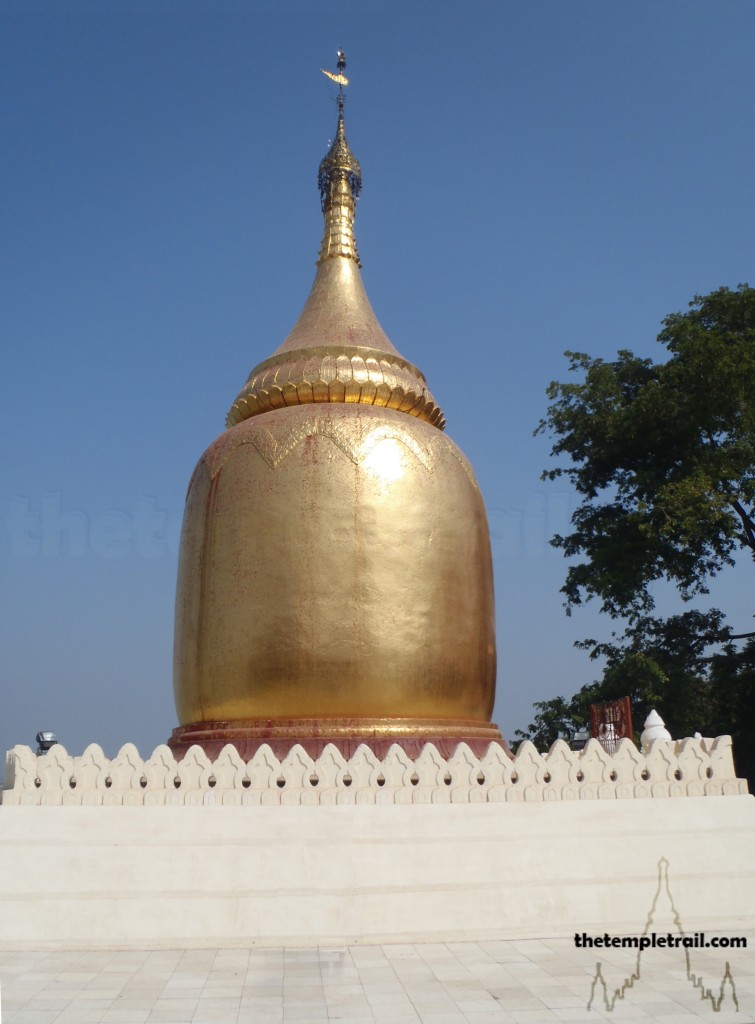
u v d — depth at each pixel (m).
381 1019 8.72
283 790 13.34
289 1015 8.85
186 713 17.27
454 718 16.58
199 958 11.19
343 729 15.28
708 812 13.90
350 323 20.53
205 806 13.05
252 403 19.22
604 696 31.33
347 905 12.24
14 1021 8.66
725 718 33.22
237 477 17.14
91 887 12.16
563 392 34.22
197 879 12.32
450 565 17.06
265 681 15.71
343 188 22.97
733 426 30.36
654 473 31.31
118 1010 9.02
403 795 13.51
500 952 11.49
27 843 12.45
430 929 12.23
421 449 17.66
